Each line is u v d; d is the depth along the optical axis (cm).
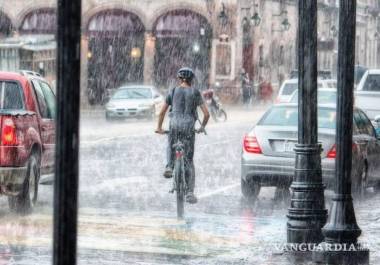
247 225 2419
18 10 10719
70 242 869
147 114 8106
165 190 3136
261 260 1912
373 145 3216
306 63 2095
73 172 870
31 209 2506
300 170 2100
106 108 8131
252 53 11569
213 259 1909
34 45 9106
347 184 1881
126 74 10850
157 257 1914
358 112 3225
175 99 2495
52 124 2691
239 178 3541
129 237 2159
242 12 11200
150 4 10856
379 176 3300
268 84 11525
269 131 2911
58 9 865
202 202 2873
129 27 10850
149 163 4053
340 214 1880
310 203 2086
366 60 16362
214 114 8075
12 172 2395
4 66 9012
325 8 13688
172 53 10925
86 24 10788
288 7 12644
